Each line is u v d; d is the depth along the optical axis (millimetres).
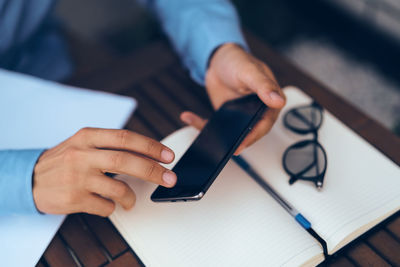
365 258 482
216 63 712
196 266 452
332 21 1870
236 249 460
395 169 534
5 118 695
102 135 506
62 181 505
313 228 480
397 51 1629
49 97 735
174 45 846
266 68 640
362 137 637
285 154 565
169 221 502
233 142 491
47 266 511
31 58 1025
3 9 855
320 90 723
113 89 778
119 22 2037
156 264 461
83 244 529
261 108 517
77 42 1141
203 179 459
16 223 554
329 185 521
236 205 507
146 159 490
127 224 509
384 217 492
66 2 2229
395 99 1499
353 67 1646
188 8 810
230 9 832
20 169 529
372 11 1667
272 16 1944
